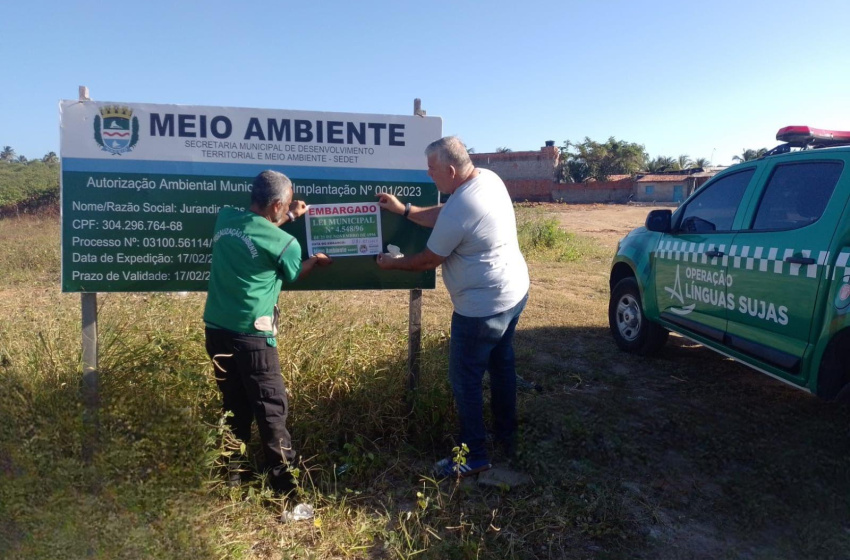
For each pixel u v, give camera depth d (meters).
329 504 3.27
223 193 3.77
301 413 3.94
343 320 4.86
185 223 3.74
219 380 3.45
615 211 35.44
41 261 10.61
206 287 3.81
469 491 3.46
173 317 4.60
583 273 11.12
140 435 3.08
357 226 3.96
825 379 3.70
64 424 3.09
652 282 5.71
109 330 4.11
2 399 3.22
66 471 2.85
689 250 5.14
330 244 3.95
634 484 3.64
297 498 3.35
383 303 7.77
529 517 3.27
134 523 2.69
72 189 3.61
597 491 3.45
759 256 4.28
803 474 3.67
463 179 3.53
